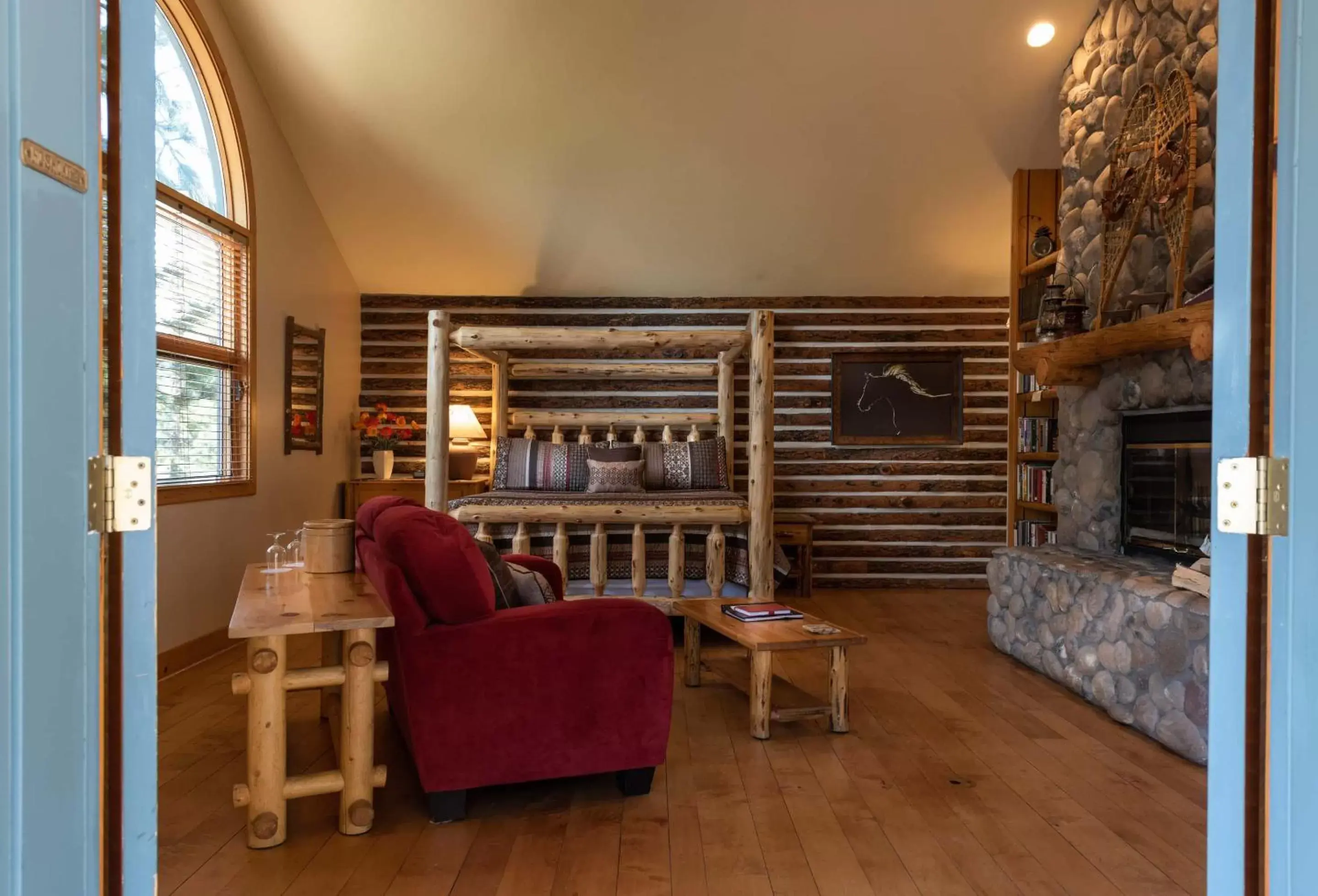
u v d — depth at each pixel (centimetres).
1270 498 109
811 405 686
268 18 450
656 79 490
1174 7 384
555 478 591
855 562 686
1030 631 436
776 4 446
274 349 509
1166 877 219
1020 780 288
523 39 464
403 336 671
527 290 672
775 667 438
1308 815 103
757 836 244
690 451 609
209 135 452
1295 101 106
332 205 580
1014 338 585
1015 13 456
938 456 686
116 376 116
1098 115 452
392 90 495
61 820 102
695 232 611
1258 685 113
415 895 209
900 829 249
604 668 267
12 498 94
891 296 684
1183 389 381
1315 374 104
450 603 253
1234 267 117
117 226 116
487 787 283
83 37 107
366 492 621
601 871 222
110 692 114
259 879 218
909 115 517
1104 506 450
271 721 237
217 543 443
